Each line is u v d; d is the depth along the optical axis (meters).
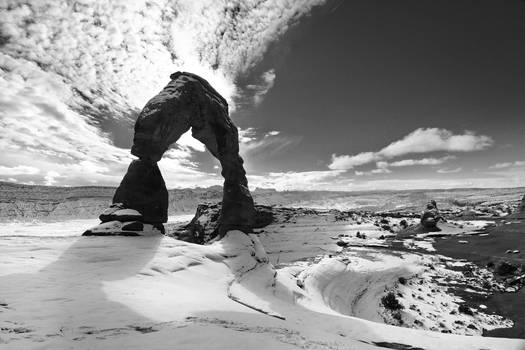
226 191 31.84
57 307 10.26
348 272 35.75
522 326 22.92
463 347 13.70
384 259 41.97
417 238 56.09
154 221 25.39
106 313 10.29
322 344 10.91
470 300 28.91
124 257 19.50
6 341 7.15
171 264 20.27
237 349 8.30
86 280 14.60
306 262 41.72
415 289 32.03
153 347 7.82
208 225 47.53
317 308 24.23
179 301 13.67
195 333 9.17
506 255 40.44
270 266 29.83
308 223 71.69
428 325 24.12
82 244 20.42
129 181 24.97
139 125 24.98
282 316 16.89
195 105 28.55
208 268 22.64
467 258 41.94
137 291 14.11
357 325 16.12
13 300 10.49
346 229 66.88
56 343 7.34
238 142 33.28
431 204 64.19
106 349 7.43
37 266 15.71
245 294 20.89
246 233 31.34
